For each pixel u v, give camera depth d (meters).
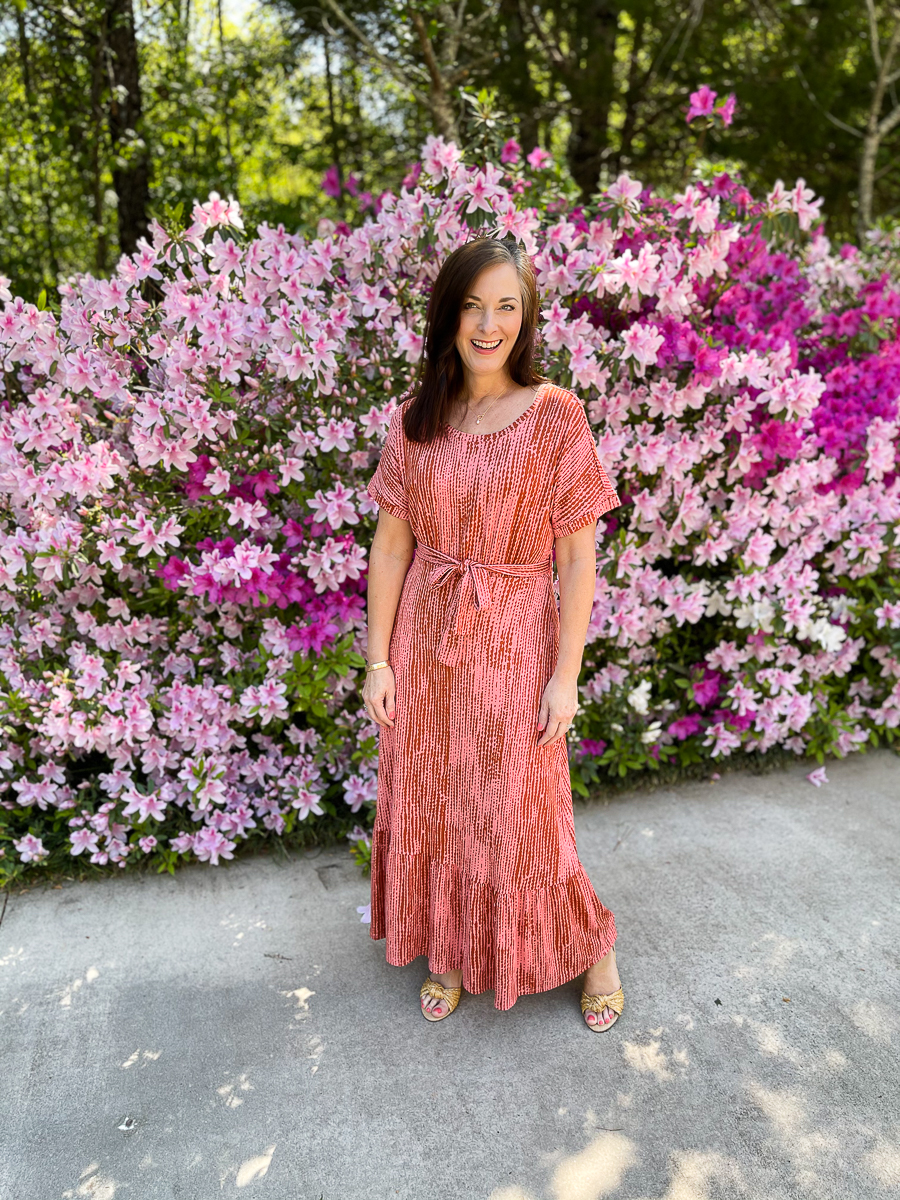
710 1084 1.92
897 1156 1.76
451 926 2.03
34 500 2.76
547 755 1.91
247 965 2.32
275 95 6.96
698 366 2.86
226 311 2.71
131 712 2.67
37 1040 2.07
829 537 3.21
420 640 1.90
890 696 3.38
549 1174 1.74
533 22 7.08
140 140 5.52
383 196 2.93
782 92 6.76
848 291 3.58
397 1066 1.99
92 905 2.59
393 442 1.88
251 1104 1.90
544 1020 2.11
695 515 2.98
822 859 2.73
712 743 3.24
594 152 7.52
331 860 2.80
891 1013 2.12
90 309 2.74
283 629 2.76
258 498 2.71
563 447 1.76
